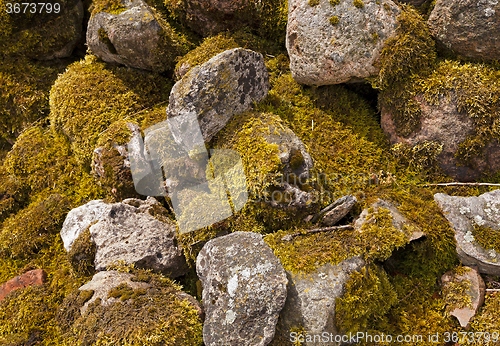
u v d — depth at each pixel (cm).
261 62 332
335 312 260
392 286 290
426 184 322
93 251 306
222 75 305
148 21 352
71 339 261
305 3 324
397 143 334
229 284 253
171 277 310
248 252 262
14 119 423
